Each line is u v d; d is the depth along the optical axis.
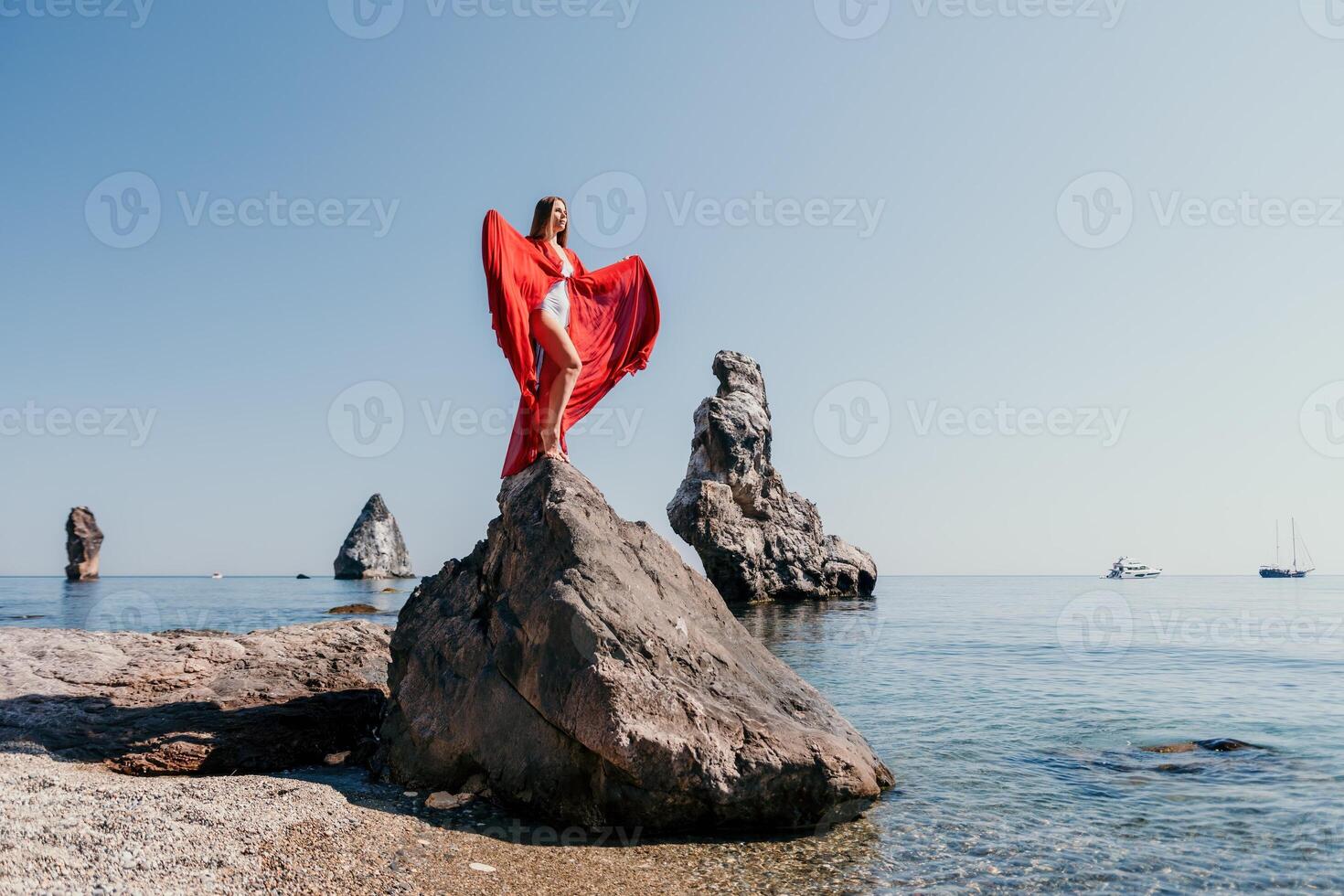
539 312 10.08
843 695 16.73
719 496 54.25
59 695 10.55
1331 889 6.78
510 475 10.62
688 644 9.07
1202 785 9.88
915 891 6.75
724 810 7.92
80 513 98.19
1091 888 6.82
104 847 5.87
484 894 6.25
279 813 7.21
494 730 8.59
